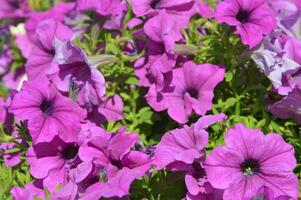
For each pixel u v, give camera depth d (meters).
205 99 0.71
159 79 0.71
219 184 0.62
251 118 0.71
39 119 0.68
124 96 0.77
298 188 0.63
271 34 0.72
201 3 0.82
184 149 0.65
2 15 1.09
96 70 0.69
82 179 0.62
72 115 0.68
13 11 1.10
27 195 0.66
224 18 0.71
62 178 0.68
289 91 0.68
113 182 0.62
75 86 0.71
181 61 0.74
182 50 0.72
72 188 0.63
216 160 0.63
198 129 0.64
